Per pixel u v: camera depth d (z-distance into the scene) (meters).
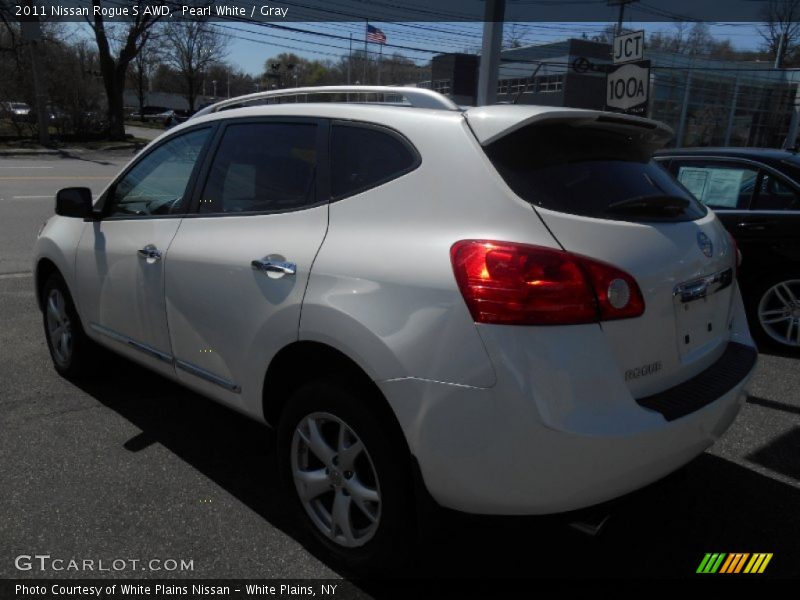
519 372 2.01
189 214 3.25
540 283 2.04
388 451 2.31
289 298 2.55
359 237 2.43
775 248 5.20
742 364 2.72
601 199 2.33
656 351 2.30
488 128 2.29
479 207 2.19
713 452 3.64
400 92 2.69
